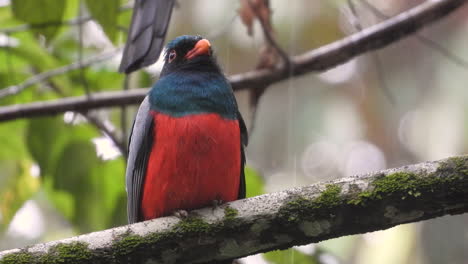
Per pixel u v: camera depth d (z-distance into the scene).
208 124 8.10
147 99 8.86
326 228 6.89
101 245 6.96
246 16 10.88
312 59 11.16
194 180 8.12
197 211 7.19
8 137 11.94
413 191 6.58
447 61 15.45
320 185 6.92
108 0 9.32
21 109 10.73
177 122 8.15
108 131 11.72
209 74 8.75
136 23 8.55
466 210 6.65
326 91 16.48
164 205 8.32
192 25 14.27
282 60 11.22
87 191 11.46
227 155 8.16
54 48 11.91
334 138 16.09
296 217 6.88
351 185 6.79
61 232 14.95
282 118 16.00
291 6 13.70
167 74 9.14
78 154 11.38
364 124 16.47
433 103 15.02
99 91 12.07
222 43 14.09
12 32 11.12
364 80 16.72
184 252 7.09
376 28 11.12
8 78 11.87
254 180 11.23
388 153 16.25
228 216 7.01
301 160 15.80
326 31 14.74
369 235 13.48
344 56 11.22
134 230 7.04
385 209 6.70
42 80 11.02
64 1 9.73
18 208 12.29
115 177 11.51
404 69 16.47
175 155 8.10
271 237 7.03
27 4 9.66
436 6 11.02
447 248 13.57
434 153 14.40
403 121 16.25
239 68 14.14
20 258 6.84
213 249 7.11
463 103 14.58
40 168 11.48
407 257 13.37
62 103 10.84
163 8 8.50
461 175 6.49
